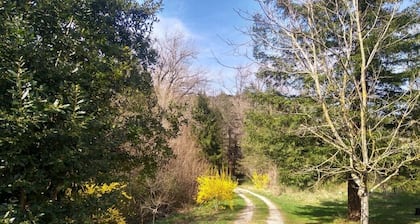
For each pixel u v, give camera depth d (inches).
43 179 146.8
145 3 271.7
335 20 363.6
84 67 186.1
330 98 352.5
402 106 365.4
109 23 244.5
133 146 240.4
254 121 521.7
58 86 153.6
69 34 183.2
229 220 579.5
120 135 202.2
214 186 732.7
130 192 480.1
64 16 179.8
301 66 340.5
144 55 282.0
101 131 179.8
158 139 254.4
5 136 127.2
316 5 316.2
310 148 465.1
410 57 471.2
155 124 249.1
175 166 748.0
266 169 1381.6
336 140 310.8
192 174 816.9
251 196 1051.9
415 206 708.7
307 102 449.4
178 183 752.3
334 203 804.0
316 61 297.7
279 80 506.6
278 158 506.0
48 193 162.1
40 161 144.7
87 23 204.7
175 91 1157.7
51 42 173.6
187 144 846.5
